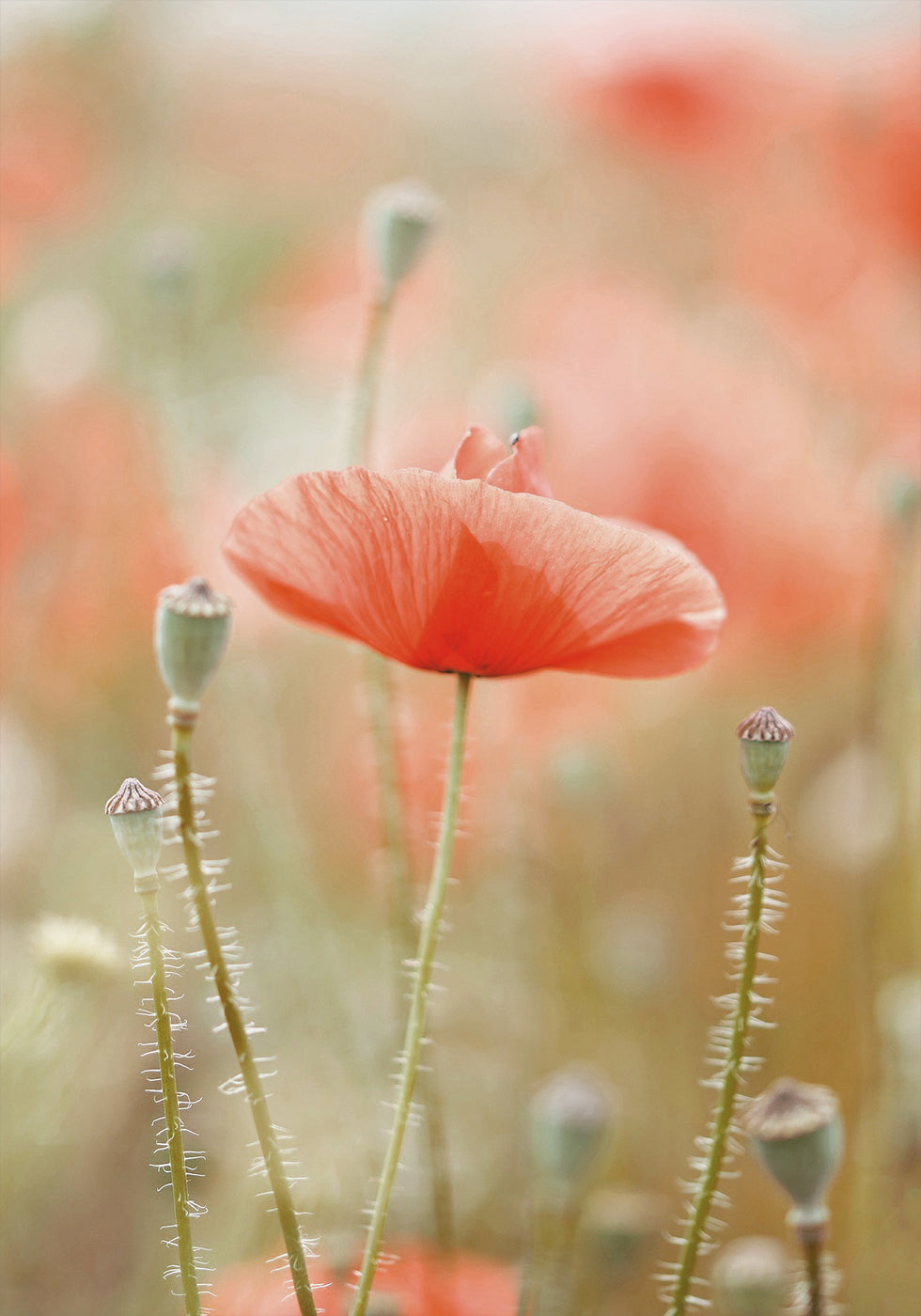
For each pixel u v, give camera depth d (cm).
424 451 121
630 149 184
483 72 212
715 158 176
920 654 114
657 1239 102
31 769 126
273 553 76
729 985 128
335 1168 91
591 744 128
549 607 75
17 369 151
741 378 137
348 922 117
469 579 75
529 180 198
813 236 162
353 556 75
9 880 117
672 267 188
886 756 117
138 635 139
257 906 117
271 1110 92
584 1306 89
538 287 175
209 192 197
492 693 108
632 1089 115
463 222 196
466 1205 100
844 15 177
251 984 108
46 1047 84
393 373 162
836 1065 116
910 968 115
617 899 134
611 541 74
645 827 140
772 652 133
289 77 212
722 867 138
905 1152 91
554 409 127
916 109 157
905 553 117
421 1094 86
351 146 209
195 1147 96
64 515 140
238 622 108
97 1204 93
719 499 122
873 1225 91
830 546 124
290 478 74
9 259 176
